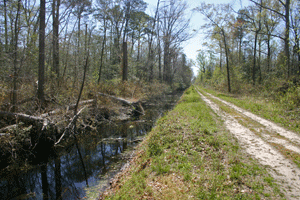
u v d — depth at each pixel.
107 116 13.85
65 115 9.90
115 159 7.19
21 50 10.25
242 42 33.94
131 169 5.87
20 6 10.42
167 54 34.09
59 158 7.52
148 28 27.80
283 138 6.38
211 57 40.72
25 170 6.50
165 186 4.19
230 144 5.98
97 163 6.97
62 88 12.57
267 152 5.36
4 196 5.25
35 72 12.73
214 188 3.77
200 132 7.21
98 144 8.98
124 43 21.67
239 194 3.54
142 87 22.31
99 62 21.50
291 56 17.38
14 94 8.71
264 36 22.67
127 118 14.28
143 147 7.59
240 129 7.76
